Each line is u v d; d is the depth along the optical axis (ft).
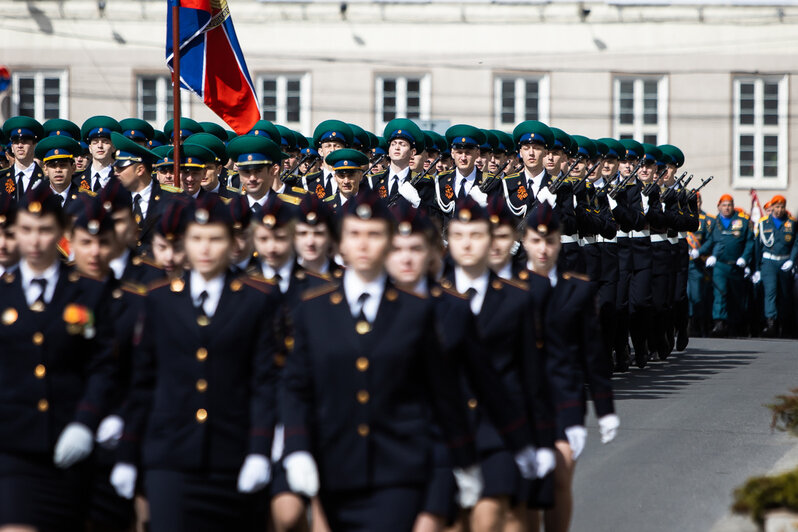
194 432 53.16
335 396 50.34
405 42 303.89
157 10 296.92
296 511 54.95
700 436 101.55
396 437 50.19
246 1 302.25
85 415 54.49
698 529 71.67
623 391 130.21
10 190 129.70
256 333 54.24
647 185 154.71
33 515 54.39
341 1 302.25
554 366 64.80
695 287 210.18
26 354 55.16
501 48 306.14
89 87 296.92
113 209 67.82
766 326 213.87
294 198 95.81
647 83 311.06
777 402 120.26
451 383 51.29
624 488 82.79
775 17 311.68
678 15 309.63
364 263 50.70
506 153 146.72
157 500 52.90
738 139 313.53
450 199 124.36
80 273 57.06
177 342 53.83
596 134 309.01
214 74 141.18
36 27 296.10
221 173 119.34
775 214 210.38
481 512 56.34
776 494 60.85
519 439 55.26
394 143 124.36
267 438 52.90
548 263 66.95
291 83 303.48
